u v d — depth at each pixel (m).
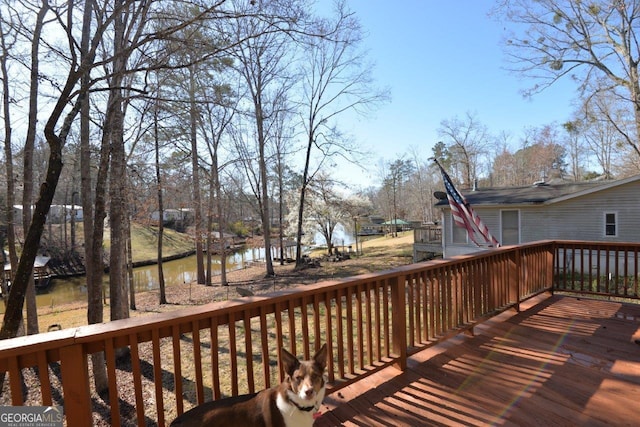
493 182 42.00
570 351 3.26
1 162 9.02
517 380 2.74
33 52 5.56
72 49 3.96
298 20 4.40
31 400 5.42
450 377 2.81
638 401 2.40
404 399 2.50
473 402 2.44
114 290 7.14
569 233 13.04
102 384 5.44
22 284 3.57
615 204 12.05
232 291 14.72
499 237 14.80
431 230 18.81
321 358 1.79
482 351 3.31
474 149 34.00
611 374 2.79
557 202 13.21
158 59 4.43
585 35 14.61
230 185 19.86
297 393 1.63
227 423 1.60
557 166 39.22
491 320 4.20
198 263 17.98
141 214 12.79
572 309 4.59
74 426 1.55
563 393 2.53
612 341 3.47
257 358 5.65
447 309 3.53
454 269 3.62
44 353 1.51
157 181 13.00
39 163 16.97
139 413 1.74
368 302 2.81
